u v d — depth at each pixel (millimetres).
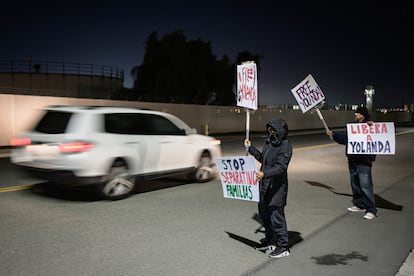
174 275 4660
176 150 9648
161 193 9203
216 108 31500
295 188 10078
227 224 6750
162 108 26891
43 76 33875
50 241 5754
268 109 37500
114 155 8211
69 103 21188
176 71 36062
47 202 8109
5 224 6555
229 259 5180
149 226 6566
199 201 8422
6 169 12383
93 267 4852
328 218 7238
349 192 9594
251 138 28359
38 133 8195
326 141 25531
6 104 18422
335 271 4840
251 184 5180
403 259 5250
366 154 7164
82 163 7730
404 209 7957
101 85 36344
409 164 14898
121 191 8445
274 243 5520
